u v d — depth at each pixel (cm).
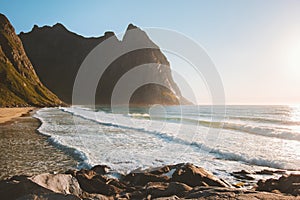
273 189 852
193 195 702
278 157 1522
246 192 693
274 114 5531
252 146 1898
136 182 1014
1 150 1628
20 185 732
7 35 11900
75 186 814
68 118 4222
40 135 2275
